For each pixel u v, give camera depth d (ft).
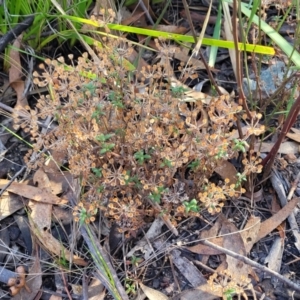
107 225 1.72
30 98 2.03
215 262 1.66
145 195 1.60
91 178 1.58
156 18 2.23
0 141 1.92
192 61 2.08
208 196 1.52
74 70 1.56
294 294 1.59
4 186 1.81
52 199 1.77
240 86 1.58
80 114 1.54
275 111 1.82
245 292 1.59
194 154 1.53
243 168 1.81
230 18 1.89
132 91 1.58
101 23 1.59
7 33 1.98
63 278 1.63
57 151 1.76
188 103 1.95
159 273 1.65
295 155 1.86
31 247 1.72
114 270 1.58
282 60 1.94
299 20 1.64
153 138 1.52
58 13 1.99
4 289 1.65
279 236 1.70
